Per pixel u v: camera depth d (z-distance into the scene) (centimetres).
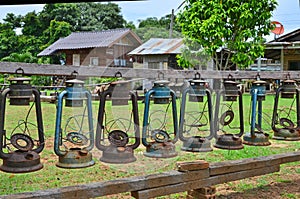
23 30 2638
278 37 1700
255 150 425
